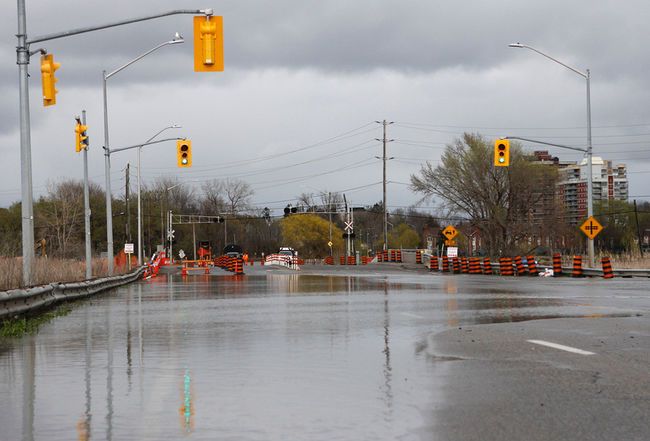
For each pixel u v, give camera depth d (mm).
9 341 19328
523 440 8625
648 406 10258
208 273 83625
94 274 50219
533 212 99750
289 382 12539
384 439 8758
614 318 22562
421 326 21078
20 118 29109
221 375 13328
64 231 130625
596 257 82375
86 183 46219
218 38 26203
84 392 11953
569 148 60719
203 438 8953
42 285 29031
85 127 45031
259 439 8867
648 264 66688
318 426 9445
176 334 20281
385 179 119875
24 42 29297
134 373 13758
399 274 73312
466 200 97062
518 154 94500
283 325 22031
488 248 99375
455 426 9305
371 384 12211
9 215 136250
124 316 26906
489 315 24203
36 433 9320
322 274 74875
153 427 9539
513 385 11883
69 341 19172
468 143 95875
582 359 14375
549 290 38812
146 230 169750
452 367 13734
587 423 9359
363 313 25672
